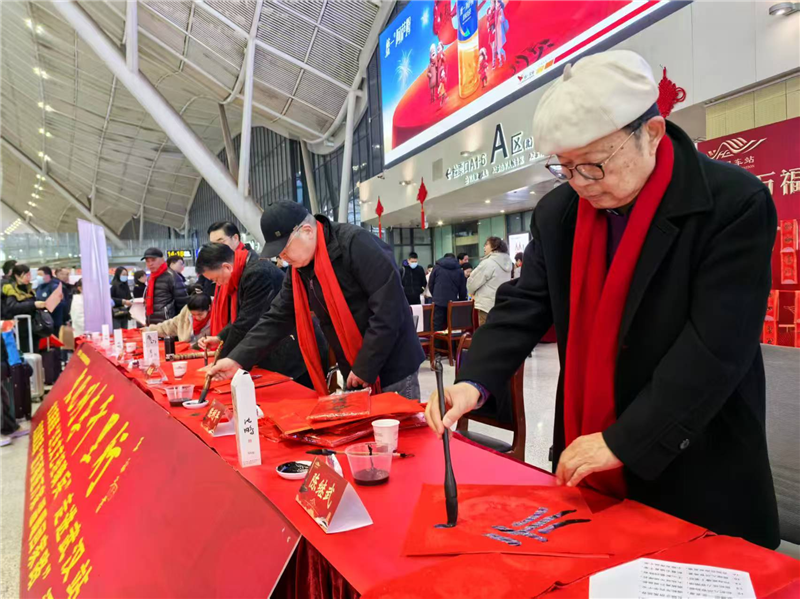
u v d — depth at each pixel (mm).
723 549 612
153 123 20578
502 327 962
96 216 34781
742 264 723
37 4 13992
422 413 1230
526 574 574
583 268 874
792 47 3027
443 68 7520
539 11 5539
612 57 704
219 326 2623
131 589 988
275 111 12445
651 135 743
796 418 1008
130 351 2969
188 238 32875
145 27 11250
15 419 3773
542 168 5719
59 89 19516
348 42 10594
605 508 754
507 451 1627
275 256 1616
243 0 9719
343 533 716
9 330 3820
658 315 795
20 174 33844
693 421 705
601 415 846
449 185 7441
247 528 820
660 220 773
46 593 1372
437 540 670
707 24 3521
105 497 1432
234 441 1207
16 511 2420
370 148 11555
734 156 2814
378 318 1612
